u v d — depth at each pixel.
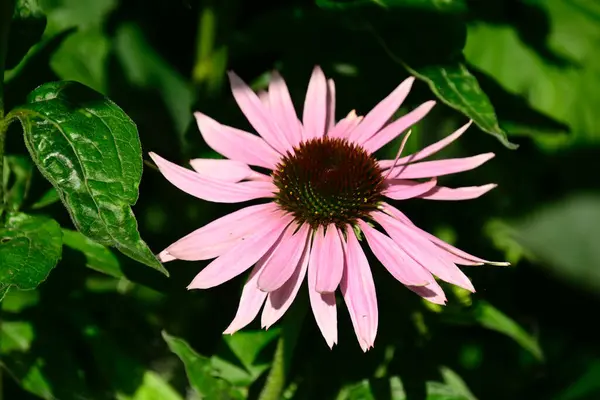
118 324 0.80
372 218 0.71
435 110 0.80
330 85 0.75
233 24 0.79
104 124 0.69
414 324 0.77
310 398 0.76
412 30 0.74
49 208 0.75
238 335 0.75
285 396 0.76
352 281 0.70
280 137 0.74
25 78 0.77
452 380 0.77
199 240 0.70
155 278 0.74
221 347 0.75
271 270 0.69
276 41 0.80
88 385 0.76
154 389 0.76
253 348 0.75
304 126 0.74
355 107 0.79
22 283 0.69
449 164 0.72
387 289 0.76
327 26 0.79
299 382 0.76
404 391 0.75
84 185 0.68
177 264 0.75
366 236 0.71
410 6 0.74
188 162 0.78
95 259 0.74
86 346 0.76
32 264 0.69
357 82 0.79
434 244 0.70
